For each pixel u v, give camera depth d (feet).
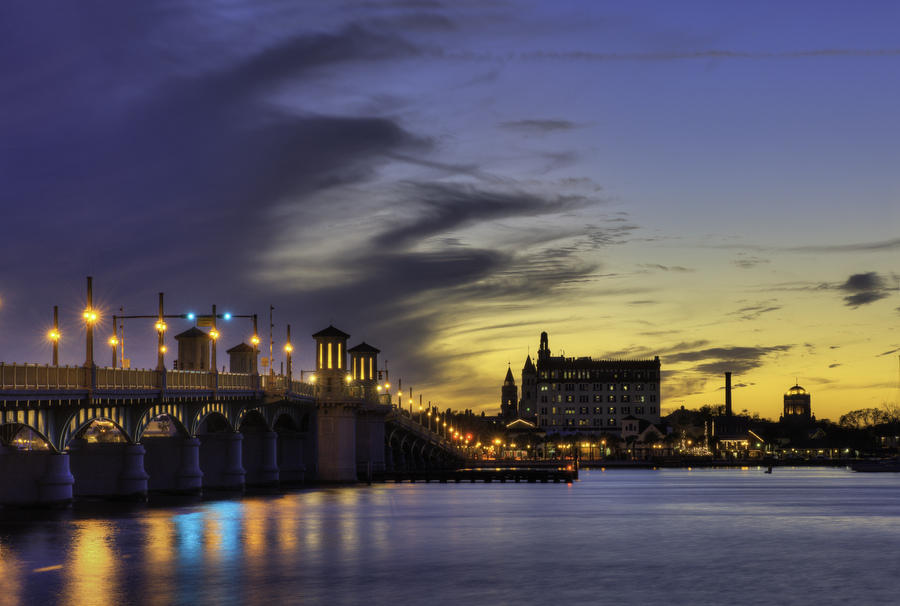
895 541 335.88
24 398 300.20
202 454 497.46
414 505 476.54
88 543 299.17
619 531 360.69
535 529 363.35
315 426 628.28
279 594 226.79
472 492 589.73
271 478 556.92
